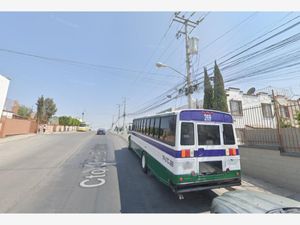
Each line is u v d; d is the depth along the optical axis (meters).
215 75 11.87
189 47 11.18
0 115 18.78
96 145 15.84
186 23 11.37
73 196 4.69
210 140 4.67
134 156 10.84
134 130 11.22
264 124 7.00
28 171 7.04
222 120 4.98
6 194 4.76
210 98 12.10
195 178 4.27
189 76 10.90
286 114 6.70
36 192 4.92
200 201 4.53
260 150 6.09
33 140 17.48
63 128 43.25
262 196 3.17
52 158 9.60
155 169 5.91
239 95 14.15
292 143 5.30
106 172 7.17
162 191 5.18
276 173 5.49
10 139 17.30
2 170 7.13
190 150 4.38
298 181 4.85
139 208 4.07
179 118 4.55
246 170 6.62
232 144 4.91
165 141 5.13
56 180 6.00
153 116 6.83
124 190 5.21
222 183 4.54
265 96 14.96
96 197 4.66
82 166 8.06
